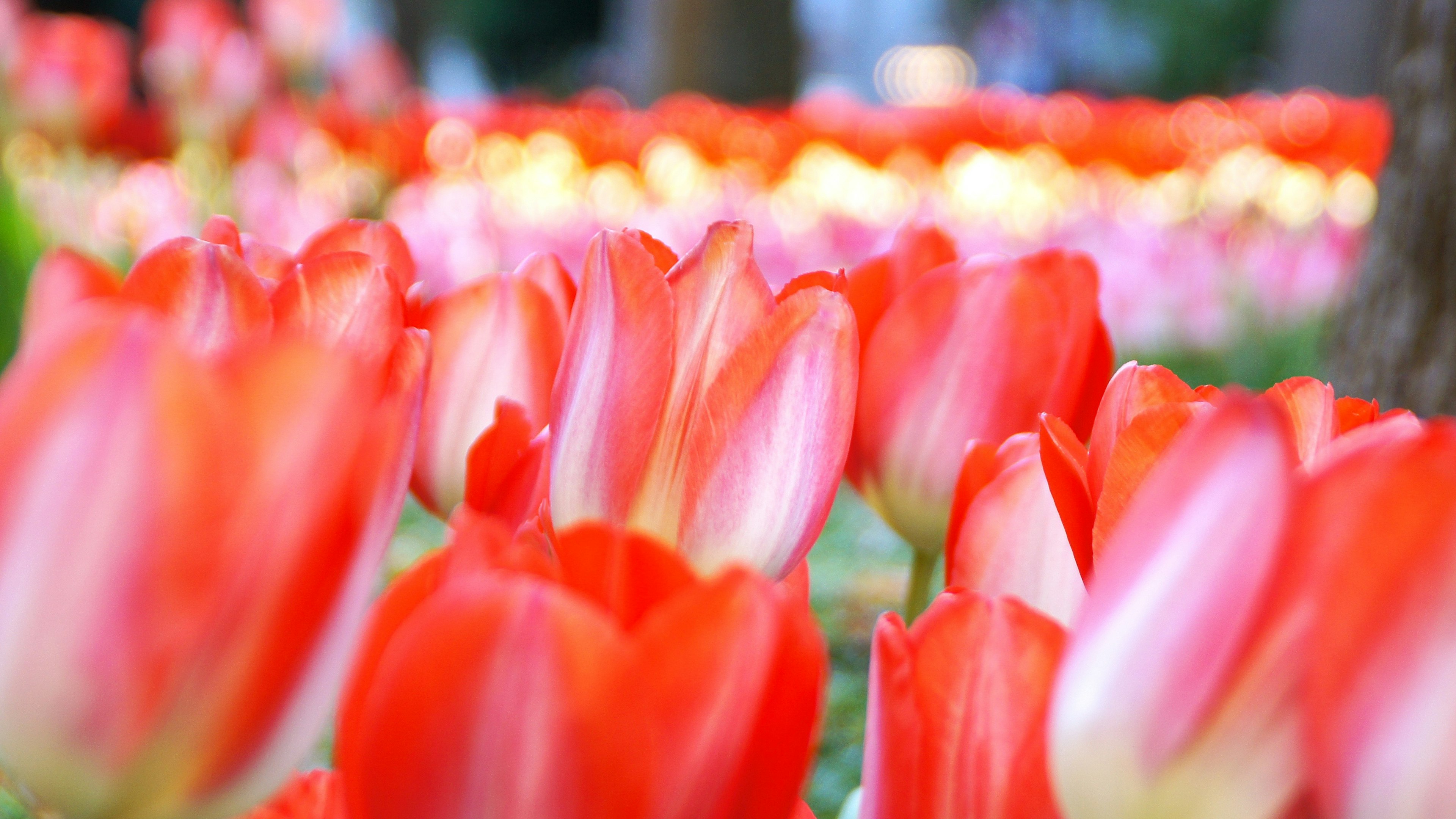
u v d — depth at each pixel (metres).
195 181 4.12
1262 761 0.66
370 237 0.83
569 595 0.66
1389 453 0.65
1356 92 12.45
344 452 0.66
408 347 0.73
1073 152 6.54
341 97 5.19
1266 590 0.66
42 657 0.65
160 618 0.65
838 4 23.69
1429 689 0.65
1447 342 2.58
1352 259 3.65
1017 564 0.76
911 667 0.69
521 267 0.85
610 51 22.45
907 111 7.63
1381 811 0.65
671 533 0.75
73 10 10.67
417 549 3.11
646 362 0.74
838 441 0.75
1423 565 0.65
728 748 0.66
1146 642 0.66
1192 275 4.55
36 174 4.32
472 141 6.21
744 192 5.89
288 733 0.67
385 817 0.66
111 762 0.65
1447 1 2.56
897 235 0.87
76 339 0.65
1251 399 0.66
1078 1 24.97
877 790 0.70
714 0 9.79
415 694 0.65
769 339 0.74
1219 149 6.55
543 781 0.65
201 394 0.65
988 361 0.81
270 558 0.65
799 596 0.76
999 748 0.69
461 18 23.00
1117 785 0.67
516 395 0.82
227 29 4.07
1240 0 21.77
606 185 6.15
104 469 0.65
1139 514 0.67
